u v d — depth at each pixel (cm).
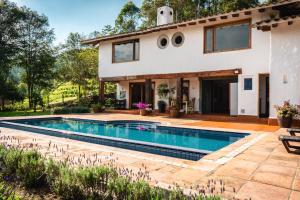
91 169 318
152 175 387
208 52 1364
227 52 1298
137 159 490
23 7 2222
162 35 1537
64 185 321
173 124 1076
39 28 2283
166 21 1727
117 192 286
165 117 1380
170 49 1505
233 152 540
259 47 1199
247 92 1224
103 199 294
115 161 473
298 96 998
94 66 2420
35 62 2272
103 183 303
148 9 3070
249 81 1224
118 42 1764
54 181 344
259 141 668
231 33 1302
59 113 1594
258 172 400
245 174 390
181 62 1460
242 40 1268
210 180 362
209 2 3116
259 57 1198
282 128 912
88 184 310
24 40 2222
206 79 1574
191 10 3062
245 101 1228
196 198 254
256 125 1042
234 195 307
